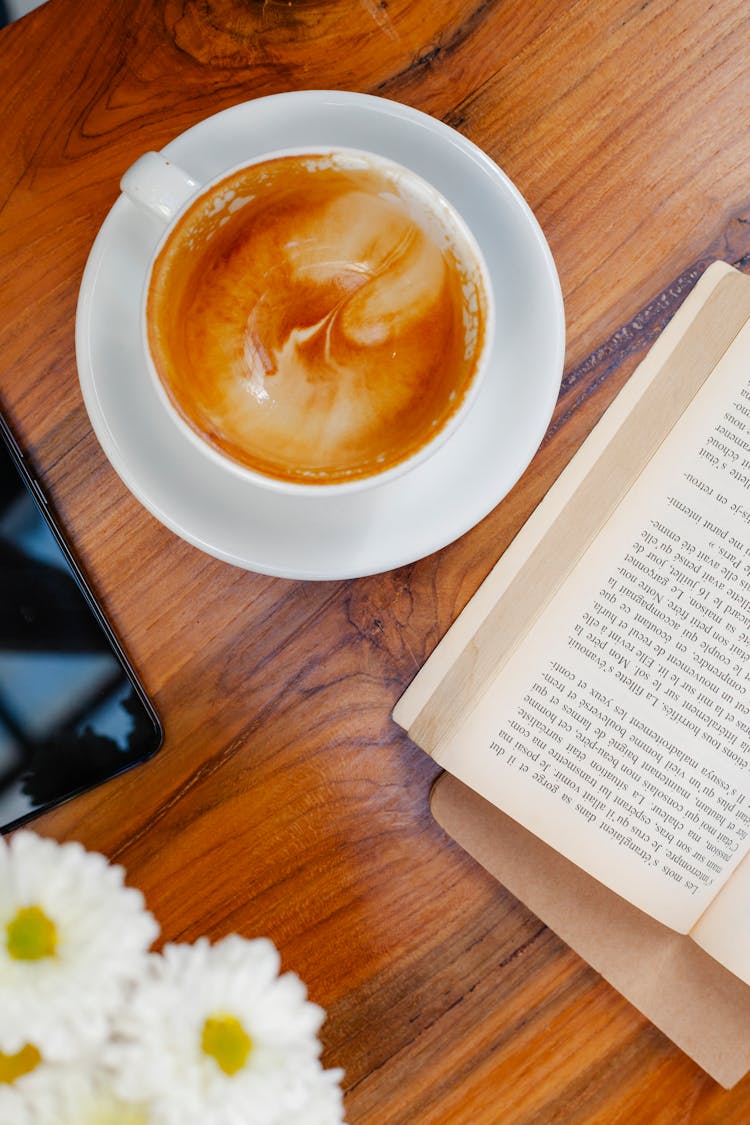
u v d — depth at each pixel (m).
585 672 0.52
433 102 0.51
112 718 0.52
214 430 0.46
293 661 0.54
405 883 0.54
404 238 0.46
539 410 0.47
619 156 0.51
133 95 0.51
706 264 0.51
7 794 0.52
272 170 0.43
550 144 0.51
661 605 0.51
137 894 0.32
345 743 0.54
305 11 0.51
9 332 0.52
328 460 0.47
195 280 0.46
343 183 0.45
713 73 0.50
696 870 0.51
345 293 0.47
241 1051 0.33
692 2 0.50
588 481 0.52
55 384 0.53
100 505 0.53
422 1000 0.54
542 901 0.52
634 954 0.52
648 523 0.51
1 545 0.52
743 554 0.50
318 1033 0.54
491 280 0.48
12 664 0.52
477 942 0.54
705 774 0.51
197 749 0.54
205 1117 0.31
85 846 0.54
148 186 0.43
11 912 0.31
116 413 0.48
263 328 0.47
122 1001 0.31
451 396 0.44
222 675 0.54
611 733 0.51
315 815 0.54
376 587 0.54
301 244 0.47
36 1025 0.30
